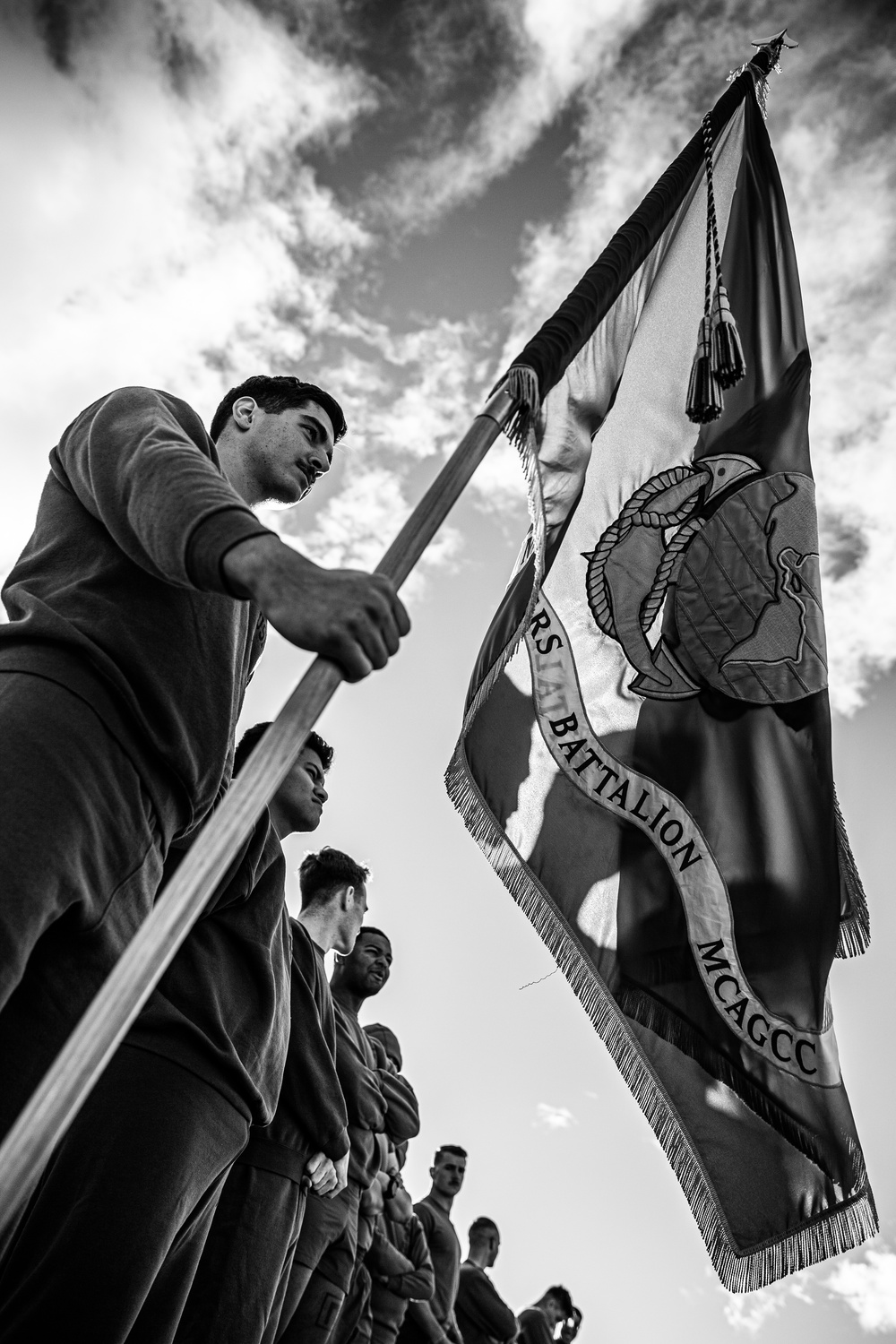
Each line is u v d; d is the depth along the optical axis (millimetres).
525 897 3252
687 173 3547
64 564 1735
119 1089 1860
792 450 3828
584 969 3211
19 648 1571
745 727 3469
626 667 3510
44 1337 1662
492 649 2842
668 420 3783
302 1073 2754
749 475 3770
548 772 3389
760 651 3559
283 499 2338
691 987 3213
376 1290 4695
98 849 1519
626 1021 3164
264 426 2312
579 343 2621
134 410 1762
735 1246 3029
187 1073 1922
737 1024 3193
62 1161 1812
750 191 4188
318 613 1315
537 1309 8812
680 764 3410
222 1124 1969
